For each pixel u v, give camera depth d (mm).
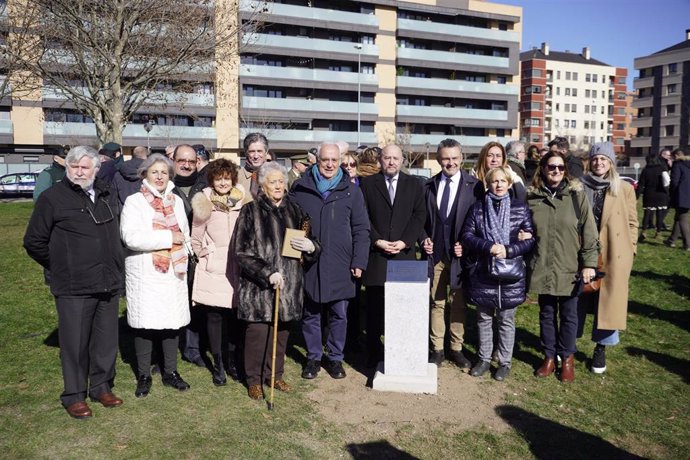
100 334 4398
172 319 4480
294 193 5191
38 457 3670
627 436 4164
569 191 4906
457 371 5324
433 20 50531
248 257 4469
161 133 36875
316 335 5203
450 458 3838
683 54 71625
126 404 4445
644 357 5656
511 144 6867
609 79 103000
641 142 76125
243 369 5211
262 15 15305
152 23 12836
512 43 51938
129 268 4453
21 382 4855
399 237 5238
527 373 5277
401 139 46250
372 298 5309
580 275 4918
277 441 3959
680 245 11953
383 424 4273
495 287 4926
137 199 4414
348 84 44938
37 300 7641
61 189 4043
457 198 5312
